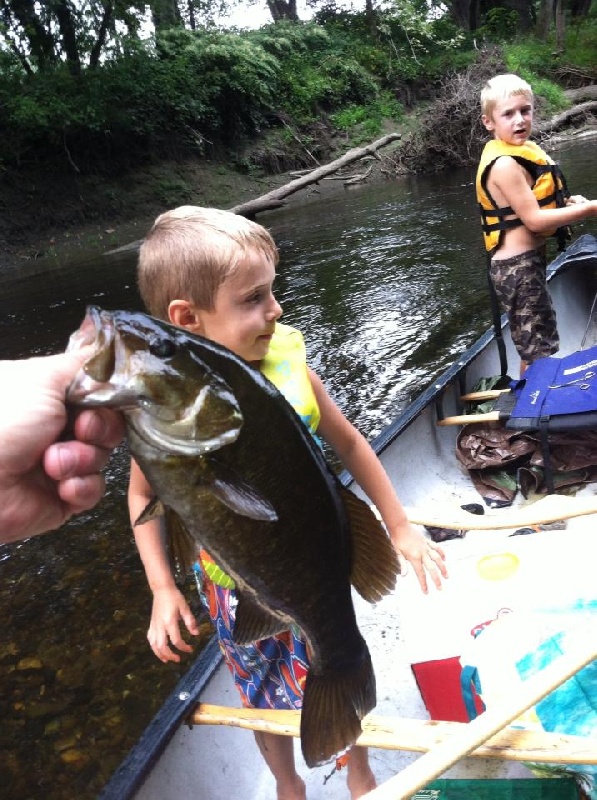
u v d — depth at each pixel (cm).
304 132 2009
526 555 216
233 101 1866
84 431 94
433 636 199
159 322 96
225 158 1827
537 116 1964
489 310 644
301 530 112
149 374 91
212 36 1961
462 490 336
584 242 546
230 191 1741
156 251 169
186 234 164
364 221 1180
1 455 90
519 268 390
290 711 173
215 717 178
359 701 132
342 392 517
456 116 1688
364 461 193
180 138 1756
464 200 1214
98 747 258
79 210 1530
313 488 113
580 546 214
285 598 115
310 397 176
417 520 241
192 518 99
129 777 164
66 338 734
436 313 656
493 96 385
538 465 322
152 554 185
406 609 210
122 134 1648
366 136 2039
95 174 1603
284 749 189
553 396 318
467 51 2503
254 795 206
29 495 97
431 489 333
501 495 326
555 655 169
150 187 1650
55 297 943
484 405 374
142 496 186
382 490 193
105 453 97
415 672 195
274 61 2002
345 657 128
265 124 1966
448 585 213
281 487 108
